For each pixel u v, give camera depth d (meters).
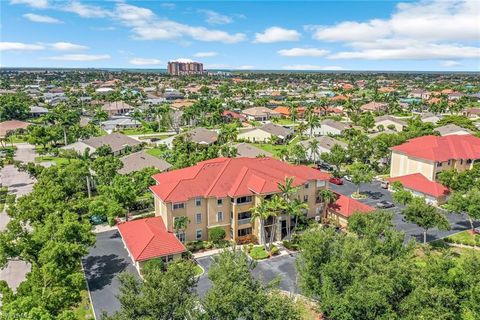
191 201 58.34
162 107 175.50
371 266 36.28
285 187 58.97
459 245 60.16
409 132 117.19
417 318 31.89
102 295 46.19
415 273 35.53
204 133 133.75
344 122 168.25
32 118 178.62
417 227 67.06
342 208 66.06
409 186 81.56
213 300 30.58
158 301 30.00
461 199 62.38
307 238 41.03
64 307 37.50
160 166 89.31
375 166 100.94
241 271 33.91
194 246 58.00
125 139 122.00
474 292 32.38
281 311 31.38
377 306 32.56
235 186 60.84
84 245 47.72
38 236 44.88
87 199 68.38
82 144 113.12
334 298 35.47
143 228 56.41
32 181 92.81
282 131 142.12
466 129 123.62
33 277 37.53
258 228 60.38
